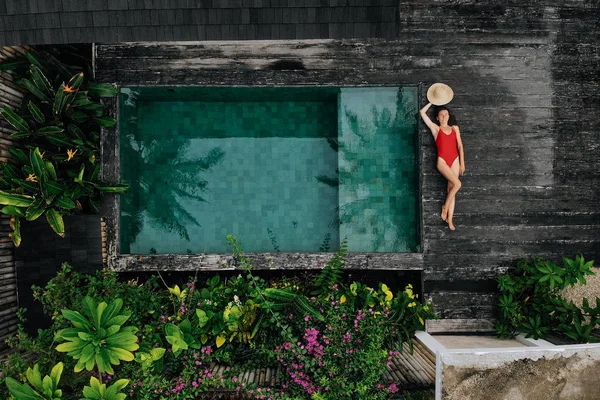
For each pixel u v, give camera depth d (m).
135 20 4.06
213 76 4.95
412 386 3.68
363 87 5.11
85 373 3.74
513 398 3.18
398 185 5.39
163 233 5.73
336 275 4.46
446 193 5.02
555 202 5.05
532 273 4.70
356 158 5.41
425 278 5.00
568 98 5.05
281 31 4.09
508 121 5.04
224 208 5.83
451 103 5.04
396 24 4.04
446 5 4.98
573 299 4.86
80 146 4.58
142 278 5.12
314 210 5.84
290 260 4.91
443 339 4.72
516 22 5.00
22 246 4.42
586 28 5.04
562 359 3.21
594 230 5.05
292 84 4.99
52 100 4.44
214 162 5.83
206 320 3.92
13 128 4.43
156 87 5.02
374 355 3.57
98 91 4.65
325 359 3.66
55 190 4.22
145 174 5.71
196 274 4.79
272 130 5.84
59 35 4.08
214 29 4.09
